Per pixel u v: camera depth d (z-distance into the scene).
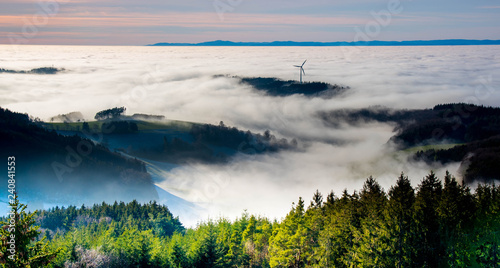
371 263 47.22
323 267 51.47
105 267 56.41
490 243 48.72
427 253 47.75
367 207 52.97
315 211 57.66
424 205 51.25
